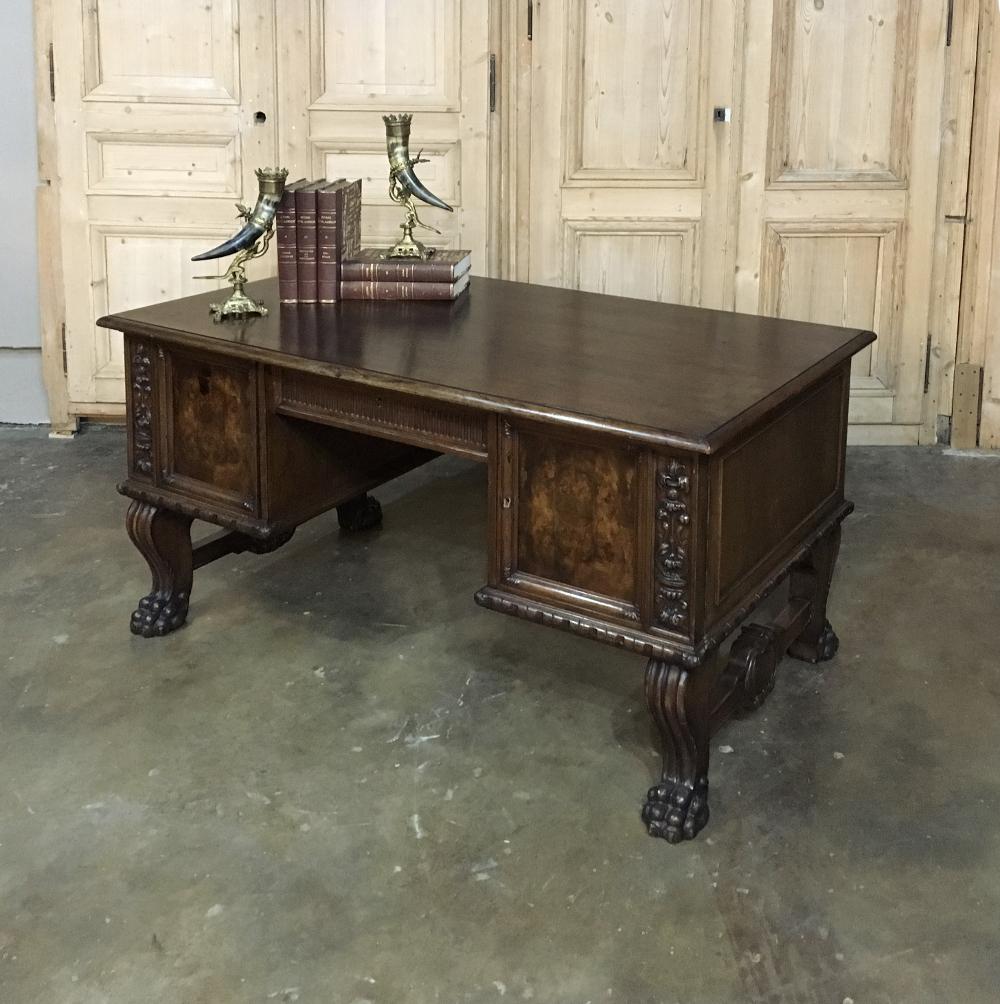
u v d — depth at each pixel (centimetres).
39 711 262
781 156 403
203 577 323
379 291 298
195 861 216
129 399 282
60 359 426
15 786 237
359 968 192
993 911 203
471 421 235
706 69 396
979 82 389
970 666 280
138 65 404
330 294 296
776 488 234
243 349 257
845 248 411
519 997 186
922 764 244
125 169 411
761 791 236
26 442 426
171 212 414
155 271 419
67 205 413
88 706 264
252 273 420
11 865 215
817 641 279
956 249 405
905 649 288
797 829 225
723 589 218
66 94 404
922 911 204
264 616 304
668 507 206
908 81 394
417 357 249
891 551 340
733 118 399
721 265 412
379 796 234
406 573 328
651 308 297
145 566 330
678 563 209
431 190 409
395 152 311
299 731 255
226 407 270
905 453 418
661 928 200
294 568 330
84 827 225
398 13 396
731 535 217
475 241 412
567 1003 185
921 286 410
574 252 416
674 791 224
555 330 273
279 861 216
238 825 226
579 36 397
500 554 229
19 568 328
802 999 186
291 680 275
